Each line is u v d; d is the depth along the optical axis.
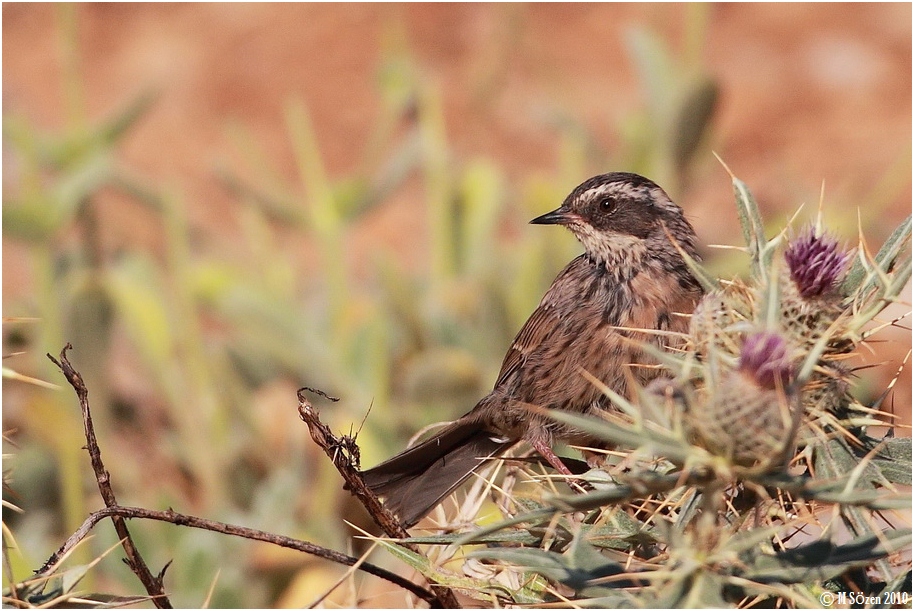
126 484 11.59
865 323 4.95
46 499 10.85
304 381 12.62
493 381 12.50
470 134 22.72
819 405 4.85
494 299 13.02
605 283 9.05
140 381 13.83
